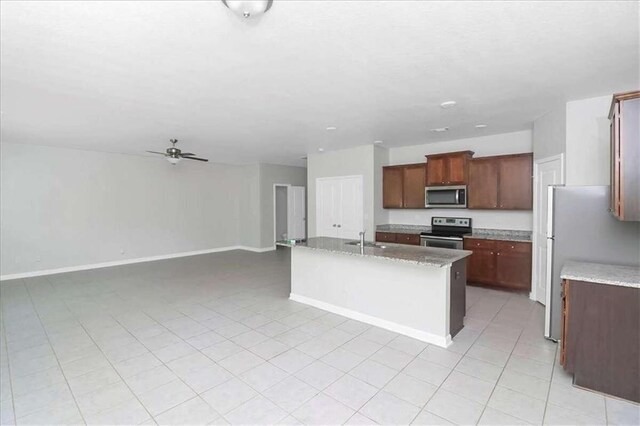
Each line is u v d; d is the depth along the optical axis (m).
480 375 2.57
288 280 5.68
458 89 3.17
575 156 3.55
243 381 2.51
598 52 2.39
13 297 4.68
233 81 2.91
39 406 2.22
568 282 2.44
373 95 3.33
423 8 1.82
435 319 3.15
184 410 2.17
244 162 8.73
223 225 8.94
